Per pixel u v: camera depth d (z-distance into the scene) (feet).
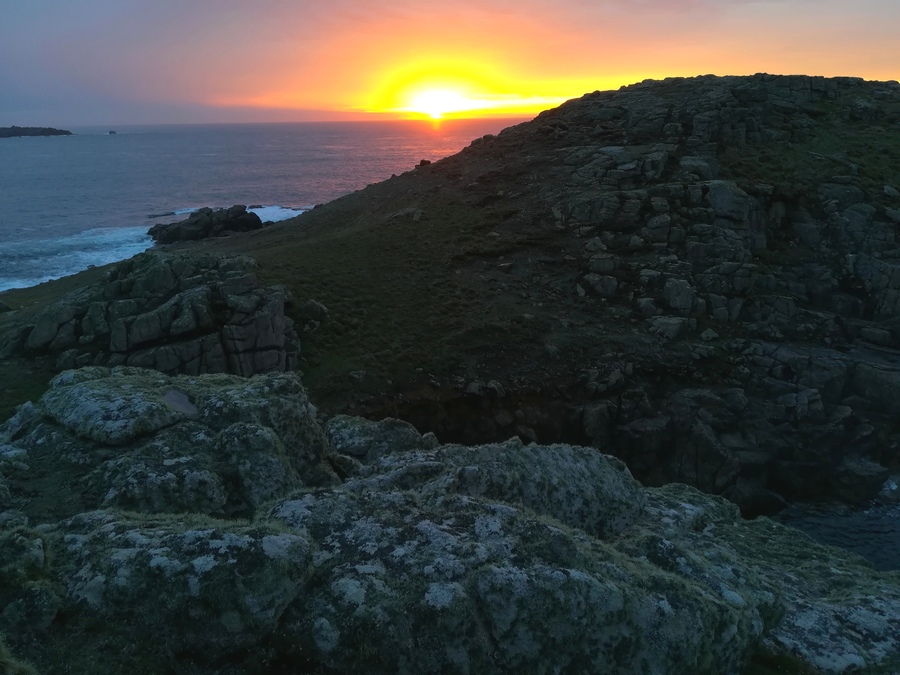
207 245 177.27
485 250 131.54
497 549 26.86
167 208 350.43
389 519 28.76
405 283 120.98
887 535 78.69
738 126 156.46
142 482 32.55
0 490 31.50
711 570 35.19
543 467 42.09
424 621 23.56
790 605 37.63
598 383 96.07
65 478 33.86
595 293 118.73
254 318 88.17
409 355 99.81
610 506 43.39
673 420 91.81
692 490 57.67
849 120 166.61
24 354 85.46
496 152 180.75
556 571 25.80
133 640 22.85
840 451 90.58
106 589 23.67
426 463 38.93
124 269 98.99
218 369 85.51
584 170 150.41
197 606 23.13
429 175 182.70
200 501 33.30
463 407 92.53
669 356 102.53
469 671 23.17
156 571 23.82
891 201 131.34
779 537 50.90
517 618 24.31
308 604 24.09
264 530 26.11
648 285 117.91
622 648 25.44
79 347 85.25
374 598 24.00
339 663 22.86
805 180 138.41
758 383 98.63
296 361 94.73
